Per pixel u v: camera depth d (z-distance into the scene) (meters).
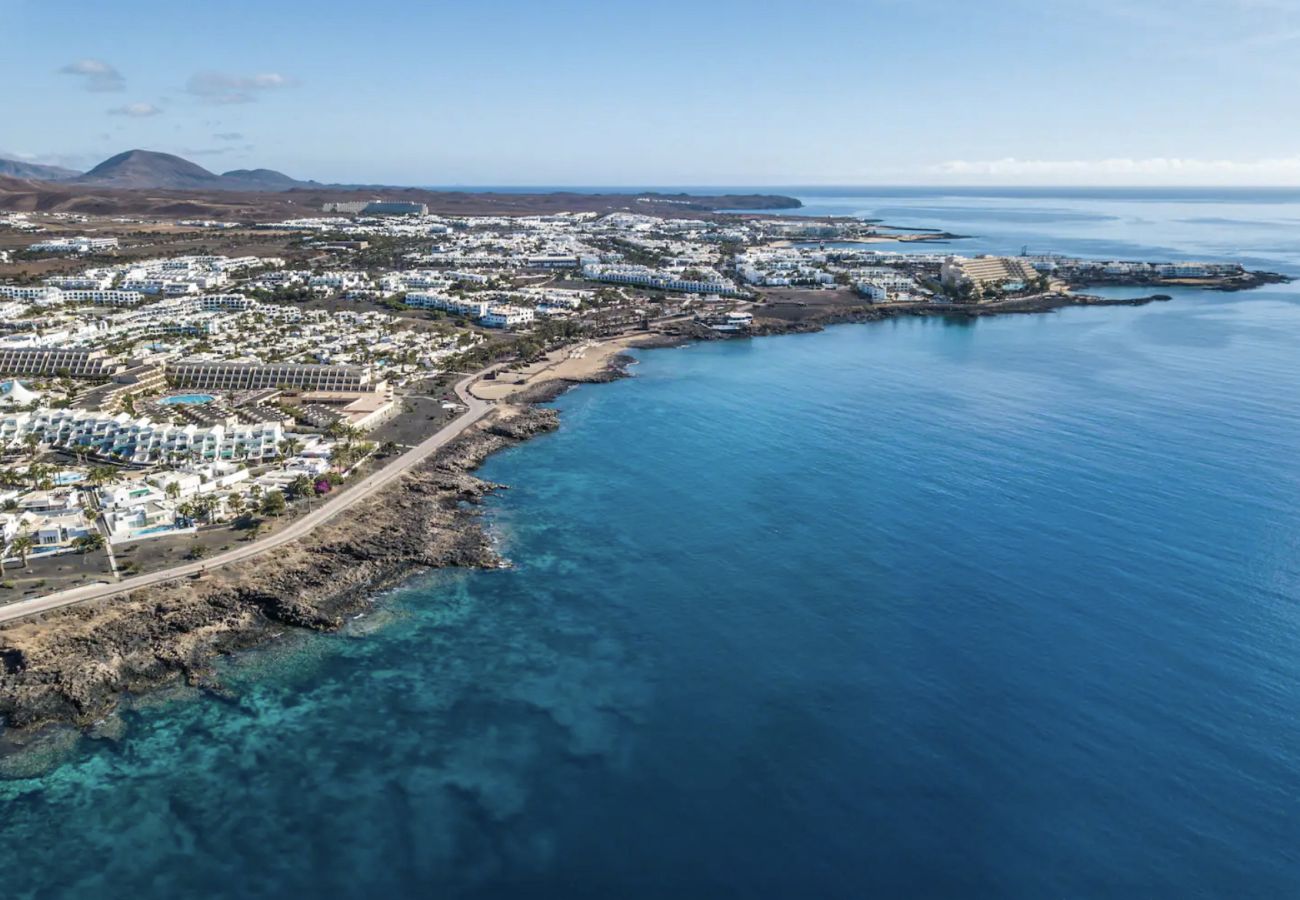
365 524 191.38
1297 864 105.81
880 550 185.12
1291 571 171.62
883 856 107.88
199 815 115.75
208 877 106.25
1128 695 136.50
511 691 140.62
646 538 193.50
